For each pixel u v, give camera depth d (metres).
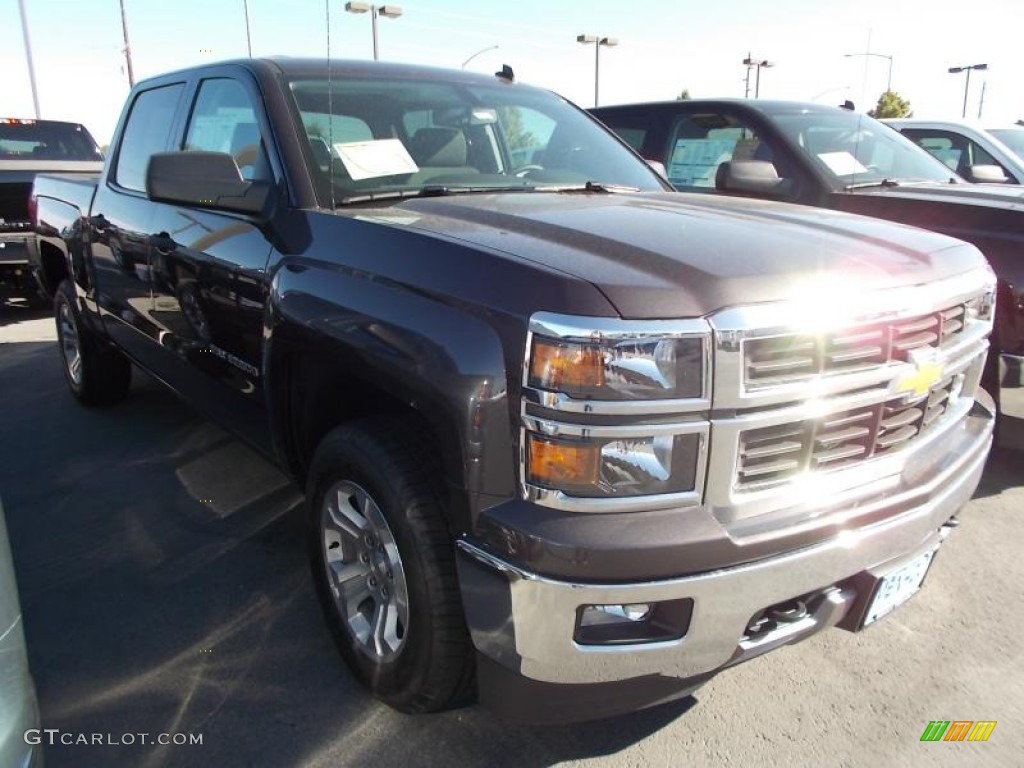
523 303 1.91
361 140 3.09
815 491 2.08
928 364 2.23
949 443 2.54
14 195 8.20
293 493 4.04
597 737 2.44
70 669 2.71
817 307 1.97
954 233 3.95
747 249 2.15
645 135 6.01
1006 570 3.39
